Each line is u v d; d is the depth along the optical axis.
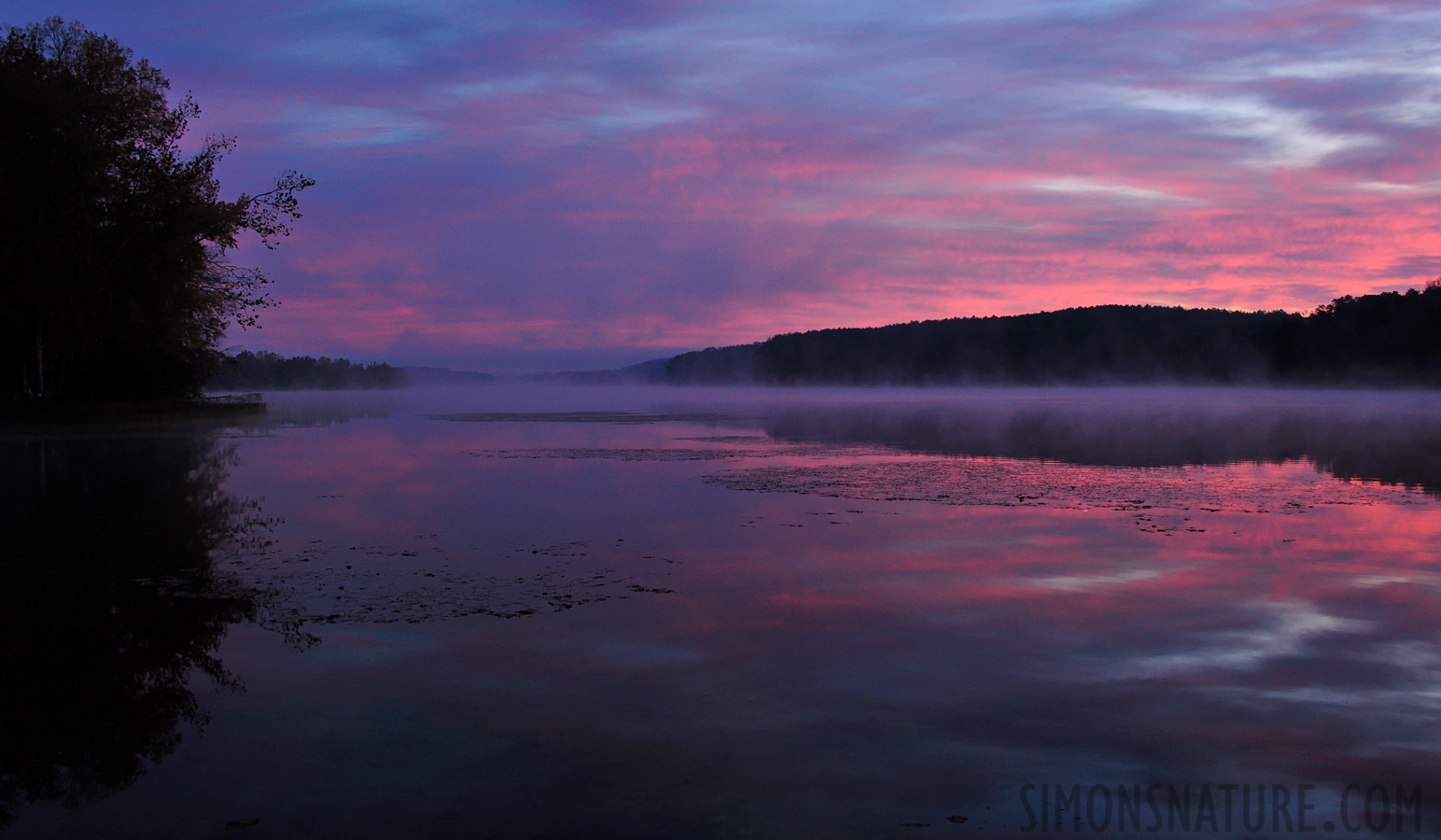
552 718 5.18
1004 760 4.63
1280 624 7.11
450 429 35.09
